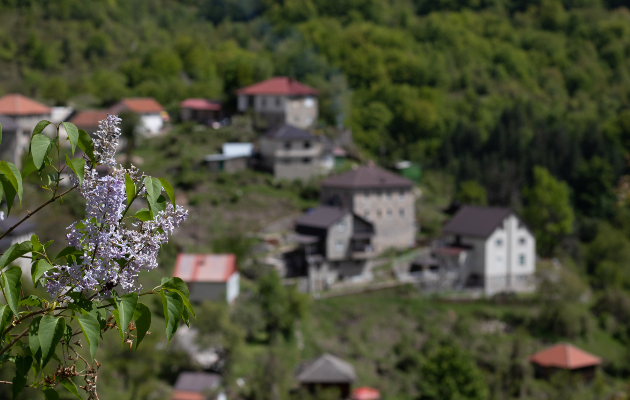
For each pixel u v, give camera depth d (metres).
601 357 63.88
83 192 4.63
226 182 81.56
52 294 4.61
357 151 101.31
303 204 80.06
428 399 51.12
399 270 71.44
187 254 60.88
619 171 119.44
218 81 138.25
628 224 107.12
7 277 4.38
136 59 148.88
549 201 91.88
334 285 67.50
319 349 57.12
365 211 73.88
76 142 4.50
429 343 59.72
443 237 75.31
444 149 127.69
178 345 48.09
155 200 4.63
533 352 62.94
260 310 56.75
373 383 54.66
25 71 146.75
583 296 72.62
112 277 4.59
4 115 82.19
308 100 98.25
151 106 100.75
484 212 73.75
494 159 121.94
